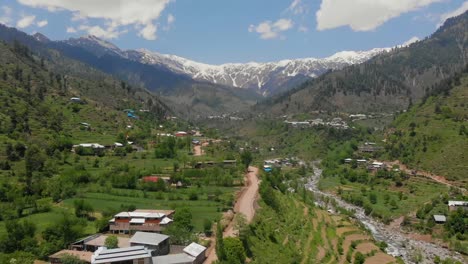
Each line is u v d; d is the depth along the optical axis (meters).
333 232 184.38
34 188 189.12
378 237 192.50
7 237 131.50
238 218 153.12
